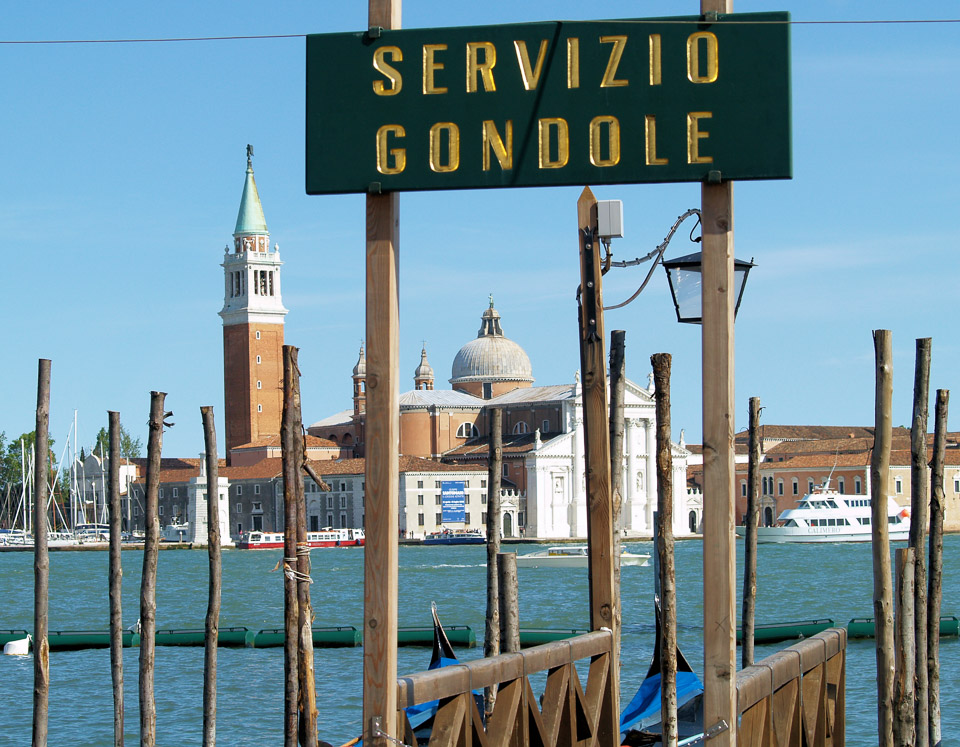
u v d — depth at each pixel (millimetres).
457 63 14680
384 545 14688
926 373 33531
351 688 56938
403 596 119312
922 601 31859
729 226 14477
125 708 54094
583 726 19734
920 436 33344
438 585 134250
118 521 39125
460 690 16328
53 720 51844
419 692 15406
